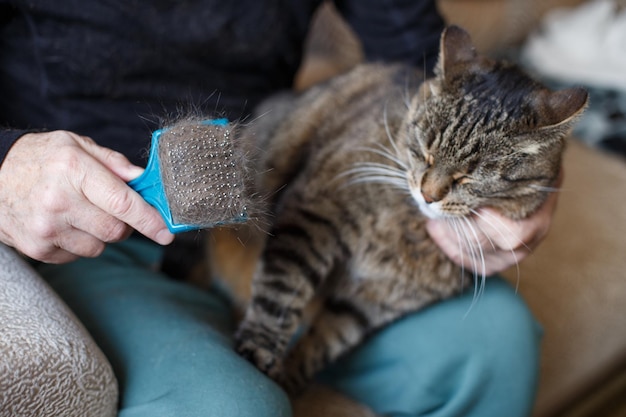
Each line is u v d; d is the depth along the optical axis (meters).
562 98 1.08
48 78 1.08
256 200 0.80
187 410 0.84
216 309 1.22
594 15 2.44
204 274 1.33
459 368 1.12
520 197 1.13
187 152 0.70
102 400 0.83
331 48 2.11
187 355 0.93
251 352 1.08
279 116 1.41
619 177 1.98
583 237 1.73
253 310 1.13
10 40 1.09
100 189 0.76
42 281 0.93
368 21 1.50
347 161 1.22
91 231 0.81
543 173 1.12
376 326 1.23
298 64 1.46
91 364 0.82
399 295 1.23
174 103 1.18
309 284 1.17
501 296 1.17
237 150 0.74
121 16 1.09
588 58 2.36
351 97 1.40
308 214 1.18
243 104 1.29
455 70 1.13
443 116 1.11
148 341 0.97
